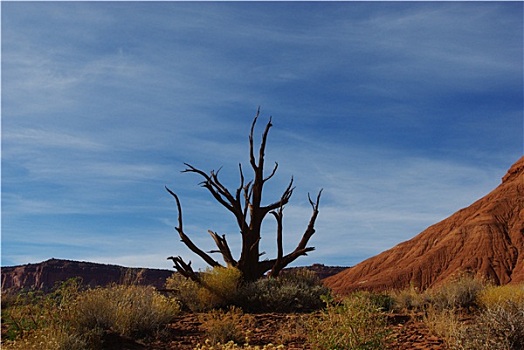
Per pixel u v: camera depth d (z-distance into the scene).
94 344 10.83
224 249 22.72
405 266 72.75
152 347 11.34
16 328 11.44
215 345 10.91
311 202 23.50
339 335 9.26
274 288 18.61
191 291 18.19
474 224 72.81
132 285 14.17
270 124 23.00
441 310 14.98
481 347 9.20
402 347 10.47
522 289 16.22
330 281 81.69
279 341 11.52
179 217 22.17
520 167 85.62
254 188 22.56
